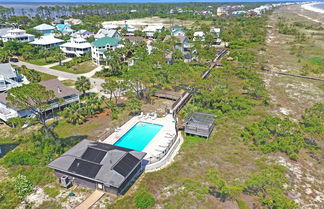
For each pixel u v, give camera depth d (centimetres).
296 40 13438
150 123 4869
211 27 16512
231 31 14000
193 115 4656
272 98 6088
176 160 3725
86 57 9719
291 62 9406
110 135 4391
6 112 4984
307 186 3162
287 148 3722
